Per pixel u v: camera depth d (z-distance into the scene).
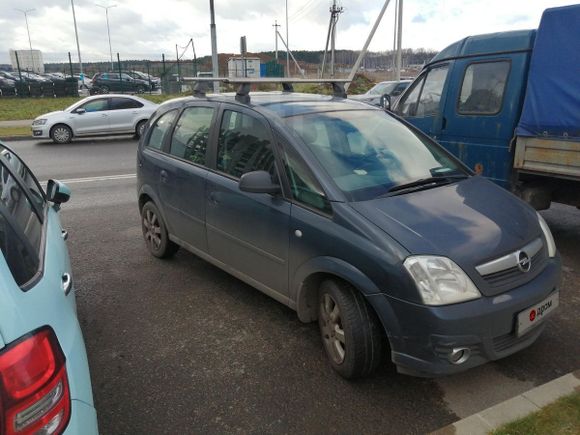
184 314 4.15
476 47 5.98
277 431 2.75
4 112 24.81
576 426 2.54
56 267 2.27
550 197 5.53
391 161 3.65
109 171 11.06
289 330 3.84
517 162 5.39
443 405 2.93
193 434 2.75
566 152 4.90
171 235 4.97
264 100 4.12
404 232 2.84
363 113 4.14
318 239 3.12
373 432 2.72
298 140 3.50
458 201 3.28
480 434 2.54
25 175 3.42
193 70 35.19
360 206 3.07
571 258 5.20
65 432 1.60
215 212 4.12
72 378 1.74
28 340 1.56
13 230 2.05
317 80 4.57
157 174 4.94
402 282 2.68
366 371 3.05
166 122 5.09
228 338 3.74
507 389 3.06
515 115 5.52
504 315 2.72
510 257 2.86
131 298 4.47
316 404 2.96
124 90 35.12
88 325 4.00
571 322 3.82
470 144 6.04
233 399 3.03
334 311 3.15
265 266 3.68
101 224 6.84
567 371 3.22
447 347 2.62
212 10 18.00
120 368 3.39
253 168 3.76
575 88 4.82
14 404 1.46
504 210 3.27
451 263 2.70
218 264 4.29
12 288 1.67
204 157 4.33
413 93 6.91
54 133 15.80
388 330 2.78
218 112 4.29
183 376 3.28
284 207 3.41
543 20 5.04
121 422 2.85
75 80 32.16
